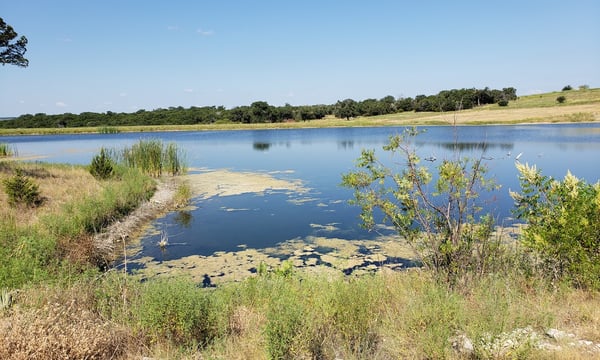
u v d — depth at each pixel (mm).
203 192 18688
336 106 110250
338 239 11344
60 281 5988
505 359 3557
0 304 4836
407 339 3996
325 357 4059
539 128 52594
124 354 4312
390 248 10375
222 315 5039
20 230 9586
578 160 24359
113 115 113375
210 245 11219
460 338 4070
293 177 22578
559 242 5801
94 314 5125
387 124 79625
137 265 9820
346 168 25672
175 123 107812
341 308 4469
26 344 3693
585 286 5535
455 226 6129
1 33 19062
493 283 5316
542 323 4340
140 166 23406
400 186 6375
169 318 4570
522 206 6684
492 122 64438
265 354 4023
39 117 109062
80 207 11992
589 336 4039
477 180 6570
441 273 6027
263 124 95125
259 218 13977
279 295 5422
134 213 14219
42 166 21016
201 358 4215
